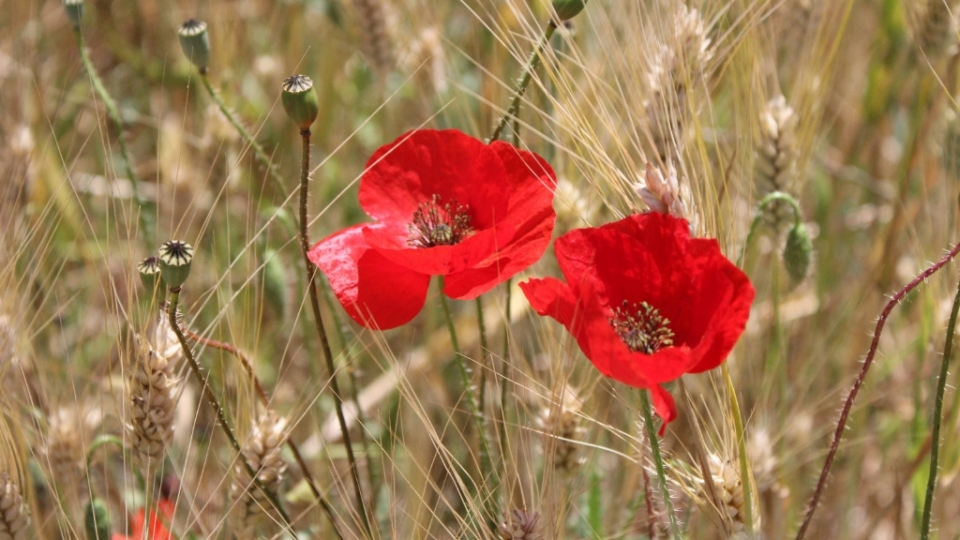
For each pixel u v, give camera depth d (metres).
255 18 0.98
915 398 0.76
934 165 0.86
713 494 0.63
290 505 0.80
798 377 0.82
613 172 0.65
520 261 0.62
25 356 0.74
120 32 1.04
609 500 0.78
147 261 0.64
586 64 0.72
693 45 0.67
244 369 0.68
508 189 0.64
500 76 0.81
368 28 0.83
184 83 0.95
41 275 0.80
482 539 0.65
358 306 0.63
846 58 0.96
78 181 0.90
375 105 0.93
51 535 0.74
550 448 0.64
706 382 0.72
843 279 0.92
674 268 0.60
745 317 0.58
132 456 0.67
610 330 0.57
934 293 0.75
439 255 0.61
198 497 0.77
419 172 0.65
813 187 0.88
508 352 0.71
